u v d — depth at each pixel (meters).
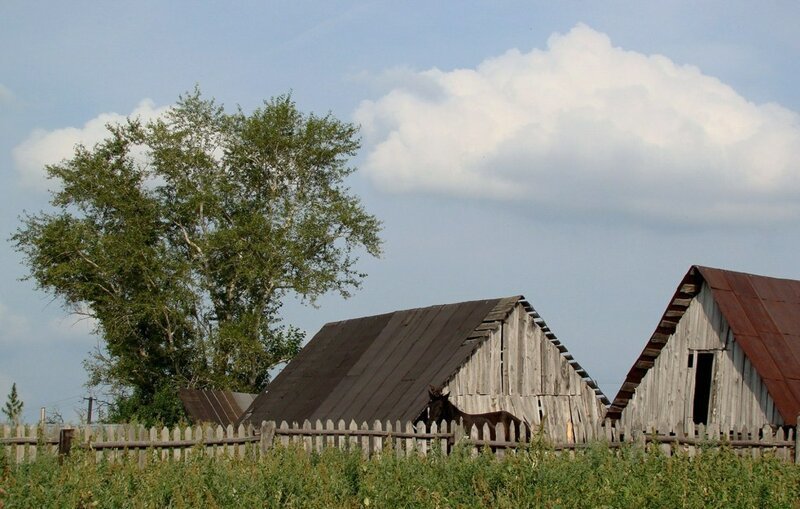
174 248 50.88
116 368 48.97
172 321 49.88
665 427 25.73
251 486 13.66
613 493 12.66
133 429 19.34
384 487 13.27
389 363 31.27
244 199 51.34
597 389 30.81
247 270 47.84
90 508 11.90
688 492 12.75
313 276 49.03
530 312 29.95
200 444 18.48
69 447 18.25
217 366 48.44
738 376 24.53
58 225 48.16
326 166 51.59
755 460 16.70
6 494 12.24
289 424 32.34
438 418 23.48
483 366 28.64
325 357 35.50
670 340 26.12
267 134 49.81
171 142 49.50
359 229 50.59
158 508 13.23
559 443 18.44
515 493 13.02
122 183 49.50
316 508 12.61
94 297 48.66
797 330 25.39
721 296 24.94
